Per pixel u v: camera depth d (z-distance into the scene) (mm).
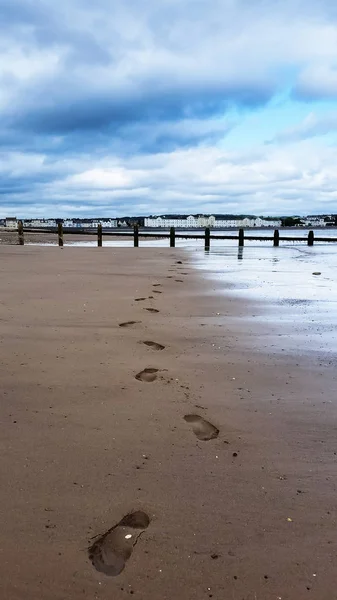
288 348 3652
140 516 1521
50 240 36094
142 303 5555
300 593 1229
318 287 7480
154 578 1268
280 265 12453
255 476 1775
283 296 6422
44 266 10258
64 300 5566
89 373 2922
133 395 2580
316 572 1296
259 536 1436
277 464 1869
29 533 1425
